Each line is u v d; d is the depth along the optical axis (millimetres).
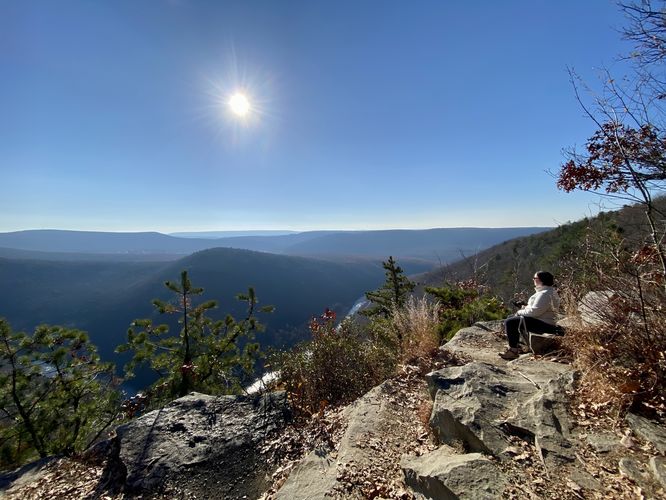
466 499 2014
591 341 3188
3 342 6758
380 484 2559
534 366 3705
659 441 2201
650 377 2629
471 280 11234
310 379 4746
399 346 5621
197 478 3162
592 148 3344
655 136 2969
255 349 8852
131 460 3387
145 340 8297
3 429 6918
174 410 4195
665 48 2967
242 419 3982
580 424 2572
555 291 4430
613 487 1992
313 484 2680
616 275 3070
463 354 5090
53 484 3518
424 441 3025
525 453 2355
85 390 7793
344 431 3406
